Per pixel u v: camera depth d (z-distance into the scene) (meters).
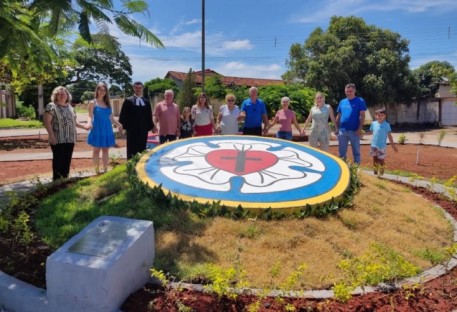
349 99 8.16
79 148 15.09
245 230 4.31
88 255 3.15
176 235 4.24
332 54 31.17
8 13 4.30
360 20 33.44
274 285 3.50
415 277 3.76
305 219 4.61
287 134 8.77
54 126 6.86
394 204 5.63
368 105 32.75
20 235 4.41
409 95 33.25
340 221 4.73
